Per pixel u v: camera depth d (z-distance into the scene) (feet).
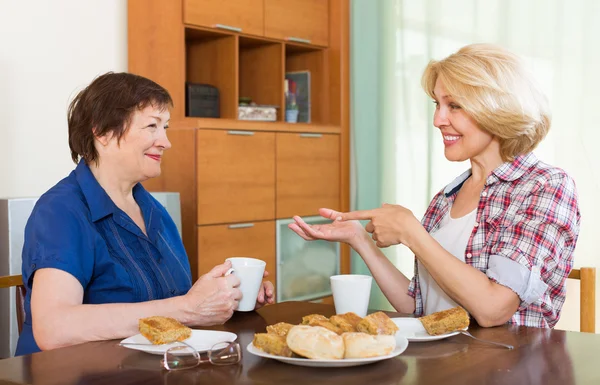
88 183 5.07
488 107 4.85
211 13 11.56
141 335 3.97
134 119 5.22
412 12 13.32
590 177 11.61
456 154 5.22
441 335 4.03
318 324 3.65
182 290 5.52
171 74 11.34
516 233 4.75
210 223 11.16
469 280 4.49
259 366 3.50
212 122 11.14
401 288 5.53
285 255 12.45
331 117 13.82
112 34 11.50
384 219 4.74
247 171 11.73
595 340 4.06
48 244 4.63
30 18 10.39
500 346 3.91
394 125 13.52
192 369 3.46
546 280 4.89
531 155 5.11
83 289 4.84
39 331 4.32
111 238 5.12
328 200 13.37
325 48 13.82
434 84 5.31
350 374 3.36
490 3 12.55
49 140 10.66
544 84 12.00
